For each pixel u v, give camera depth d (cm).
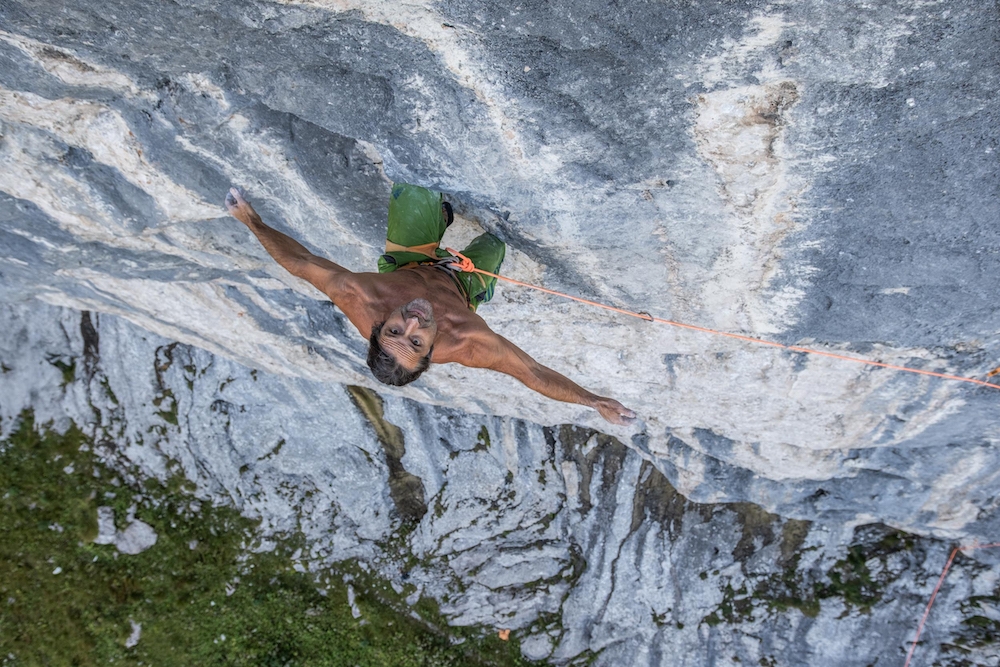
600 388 667
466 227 433
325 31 318
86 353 995
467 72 323
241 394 954
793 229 375
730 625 912
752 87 296
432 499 982
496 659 997
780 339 491
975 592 838
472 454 937
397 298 322
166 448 1017
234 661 1002
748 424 675
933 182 323
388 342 291
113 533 1016
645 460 876
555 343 592
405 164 386
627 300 488
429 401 864
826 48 272
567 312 533
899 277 395
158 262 611
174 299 734
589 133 339
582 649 978
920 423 602
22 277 709
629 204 383
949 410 567
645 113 322
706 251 411
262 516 1025
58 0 315
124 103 395
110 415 1016
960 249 362
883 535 872
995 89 273
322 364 808
